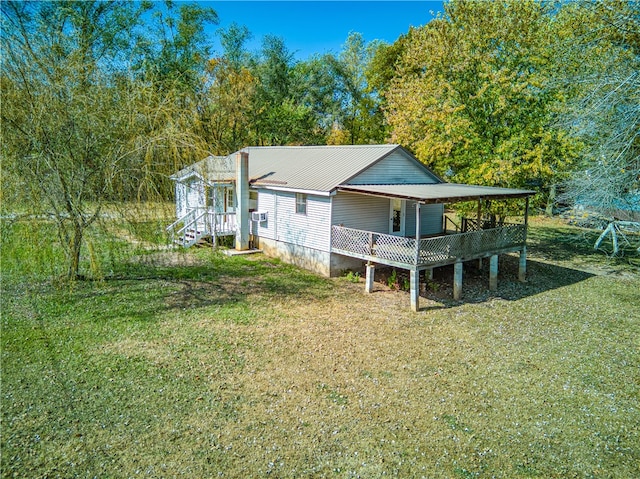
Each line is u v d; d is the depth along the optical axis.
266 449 6.58
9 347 9.66
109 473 5.98
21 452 6.33
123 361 9.19
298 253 17.67
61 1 19.41
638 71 13.02
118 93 13.03
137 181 13.08
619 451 6.79
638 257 21.23
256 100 35.16
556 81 17.70
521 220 31.83
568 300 14.64
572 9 16.58
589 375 9.26
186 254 18.83
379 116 36.25
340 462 6.37
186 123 14.41
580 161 18.50
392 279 15.38
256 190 19.56
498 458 6.56
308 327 11.48
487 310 13.37
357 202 16.78
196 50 32.16
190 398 7.88
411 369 9.30
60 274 13.77
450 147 19.42
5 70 11.37
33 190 11.45
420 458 6.50
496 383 8.80
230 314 12.20
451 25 20.30
